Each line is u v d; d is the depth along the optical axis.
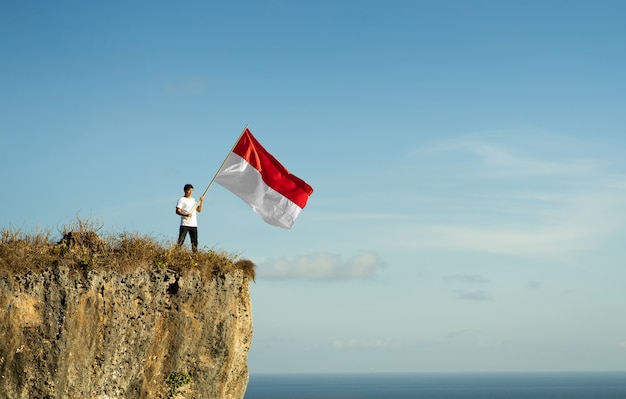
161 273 22.69
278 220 26.38
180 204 25.52
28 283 20.25
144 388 22.34
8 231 21.28
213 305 23.69
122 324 21.69
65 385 20.44
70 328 20.53
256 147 26.70
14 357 19.89
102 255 21.92
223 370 23.95
